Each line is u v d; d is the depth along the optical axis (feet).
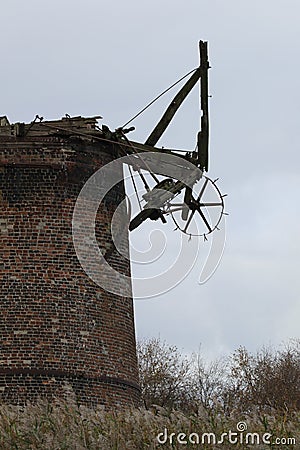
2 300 136.98
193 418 104.58
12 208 139.54
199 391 252.42
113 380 139.23
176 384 255.70
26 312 136.77
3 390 134.00
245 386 255.29
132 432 104.17
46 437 102.63
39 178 140.15
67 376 135.74
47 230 139.13
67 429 104.27
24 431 104.88
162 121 148.97
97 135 142.82
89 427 105.19
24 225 139.03
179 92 149.48
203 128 150.20
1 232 138.92
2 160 140.36
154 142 148.97
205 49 150.00
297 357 270.26
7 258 138.21
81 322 138.41
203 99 150.20
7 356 135.23
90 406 136.15
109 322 141.18
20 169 140.15
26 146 140.77
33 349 135.74
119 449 100.42
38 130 141.28
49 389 134.72
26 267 138.00
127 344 143.43
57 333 136.87
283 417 106.52
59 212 139.85
